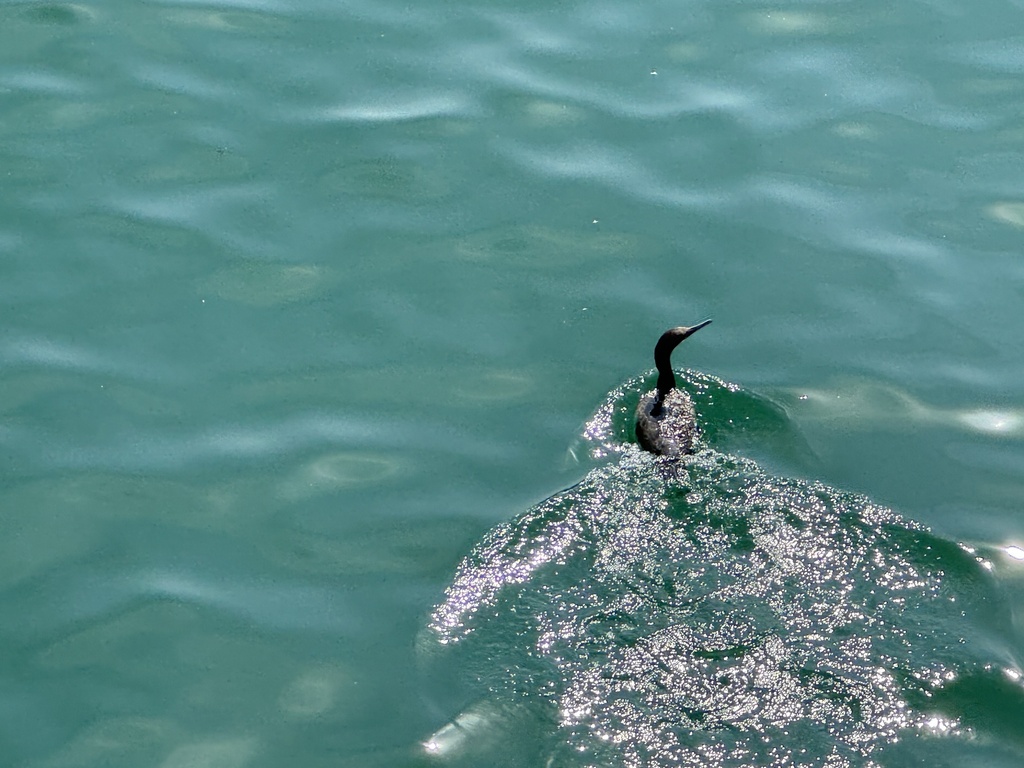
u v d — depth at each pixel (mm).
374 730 11992
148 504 14312
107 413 15328
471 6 22453
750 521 13797
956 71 21125
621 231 18156
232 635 12969
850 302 17188
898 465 14852
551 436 15188
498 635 12695
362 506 14312
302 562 13695
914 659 12281
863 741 11578
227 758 11820
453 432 15227
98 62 20672
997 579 13219
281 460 14867
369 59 21062
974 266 17734
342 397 15648
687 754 11508
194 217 18000
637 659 12320
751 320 16922
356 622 13039
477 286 17219
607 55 21359
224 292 16969
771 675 12109
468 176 18938
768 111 20266
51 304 16641
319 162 19031
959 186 18984
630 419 15398
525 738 11734
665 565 13281
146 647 12844
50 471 14633
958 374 16172
